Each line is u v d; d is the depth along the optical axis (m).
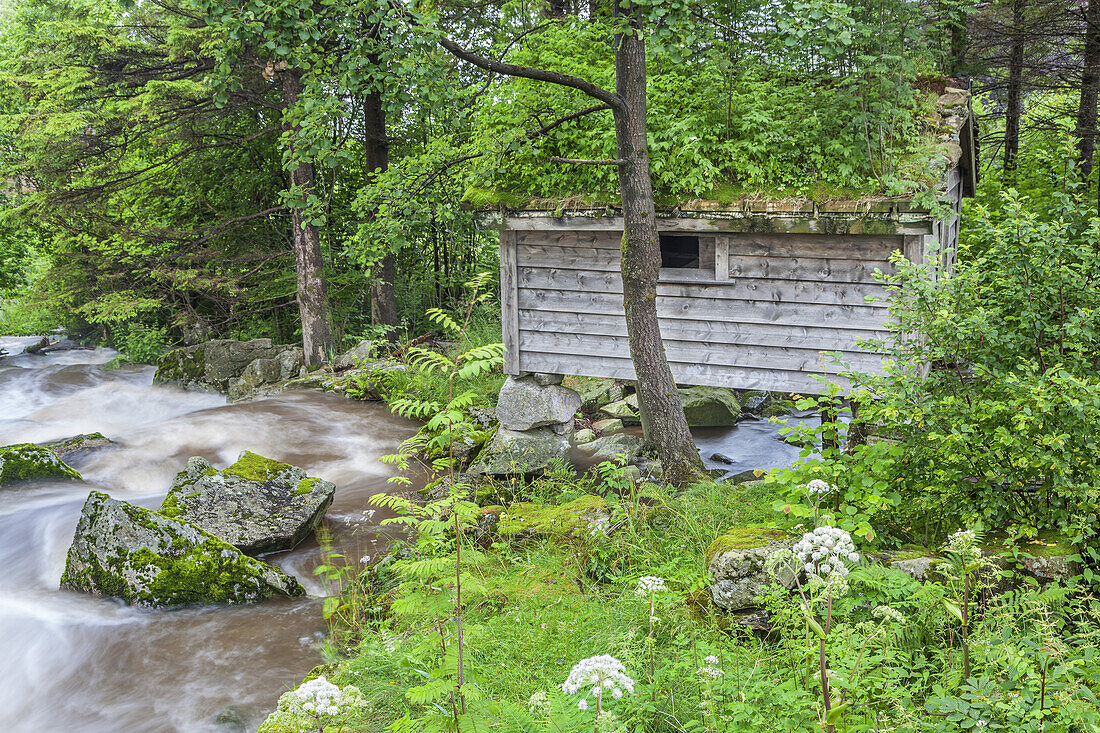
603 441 11.73
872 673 3.84
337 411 13.90
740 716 3.77
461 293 21.30
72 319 23.89
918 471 5.73
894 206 8.16
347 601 7.23
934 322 5.64
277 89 18.56
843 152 8.45
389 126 18.86
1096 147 13.14
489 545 7.70
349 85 8.15
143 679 6.21
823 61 9.17
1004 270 5.71
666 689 4.48
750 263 9.16
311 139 8.52
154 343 21.36
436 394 13.78
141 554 7.49
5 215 18.64
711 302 9.43
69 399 17.25
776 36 9.34
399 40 7.68
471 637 5.14
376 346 17.62
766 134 8.78
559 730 3.52
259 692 5.92
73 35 17.27
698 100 9.48
